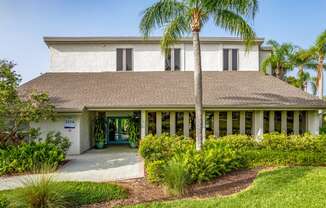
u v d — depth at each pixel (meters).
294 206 7.46
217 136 19.09
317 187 8.92
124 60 25.00
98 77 23.41
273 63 28.22
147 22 13.38
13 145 14.26
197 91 12.74
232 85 21.44
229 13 13.01
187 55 24.81
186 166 9.88
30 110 14.42
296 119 19.22
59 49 24.81
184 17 13.32
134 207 7.80
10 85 14.19
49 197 7.65
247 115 19.30
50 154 13.36
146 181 10.83
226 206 7.64
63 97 19.00
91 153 18.22
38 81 22.23
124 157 16.62
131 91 20.22
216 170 10.56
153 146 14.24
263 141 15.09
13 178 11.70
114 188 9.43
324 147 14.72
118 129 23.42
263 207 7.48
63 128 17.64
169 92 19.92
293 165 12.62
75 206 8.09
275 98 18.80
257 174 10.91
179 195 8.84
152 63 24.95
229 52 25.28
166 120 19.44
